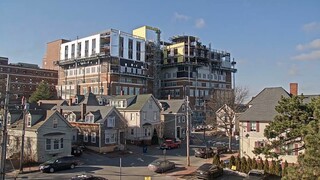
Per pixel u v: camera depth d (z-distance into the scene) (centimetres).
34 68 12406
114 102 6644
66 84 12088
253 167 3734
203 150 4912
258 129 4228
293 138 2598
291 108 2567
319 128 1895
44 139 4288
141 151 5403
